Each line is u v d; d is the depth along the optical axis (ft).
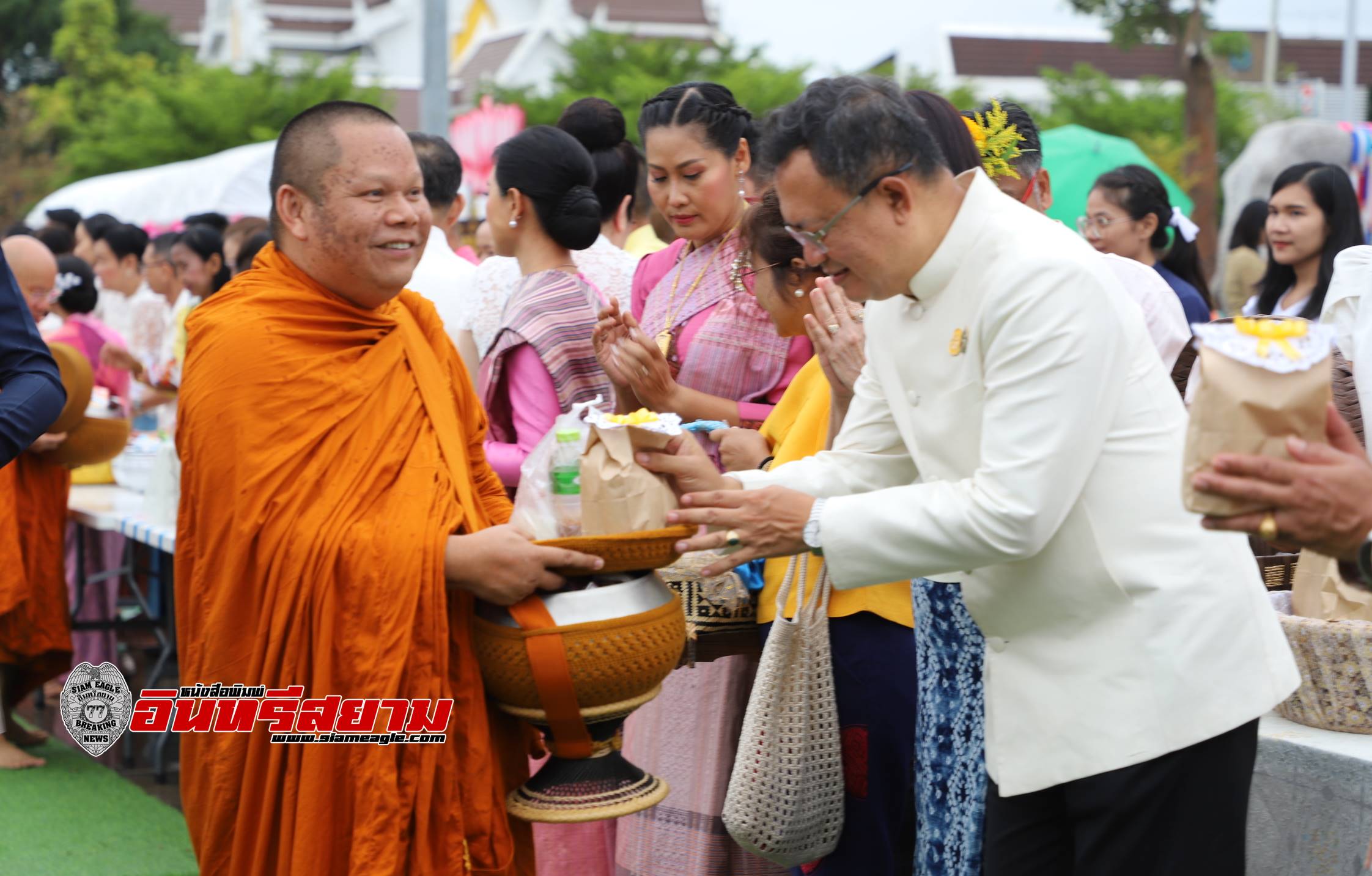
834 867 8.93
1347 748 8.30
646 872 10.05
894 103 6.43
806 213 6.53
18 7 95.81
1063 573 6.46
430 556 7.29
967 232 6.54
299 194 7.47
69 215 27.43
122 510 16.07
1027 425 6.18
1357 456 5.32
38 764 14.85
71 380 14.15
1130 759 6.33
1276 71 93.09
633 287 11.15
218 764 7.47
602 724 7.75
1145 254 14.14
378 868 7.15
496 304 11.52
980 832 7.88
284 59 114.73
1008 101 9.47
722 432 9.34
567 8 100.32
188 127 61.57
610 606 7.47
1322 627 8.50
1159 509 6.33
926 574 6.57
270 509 7.32
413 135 12.83
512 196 10.75
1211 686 6.29
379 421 7.57
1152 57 96.89
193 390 7.52
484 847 7.63
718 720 9.74
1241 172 24.18
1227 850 6.39
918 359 6.82
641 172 16.80
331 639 7.27
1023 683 6.70
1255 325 5.28
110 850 12.32
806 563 8.48
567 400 10.27
